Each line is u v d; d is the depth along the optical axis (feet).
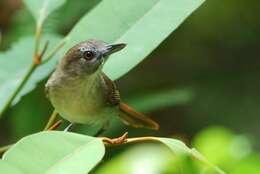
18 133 43.78
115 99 34.17
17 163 18.76
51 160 18.85
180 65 57.26
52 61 30.63
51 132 19.48
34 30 45.39
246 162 28.07
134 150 29.32
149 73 56.34
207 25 55.93
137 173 28.35
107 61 27.09
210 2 54.80
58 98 32.63
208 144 28.91
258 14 55.57
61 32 43.52
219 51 57.21
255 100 54.08
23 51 31.50
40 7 27.22
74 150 19.06
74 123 33.78
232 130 52.47
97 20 27.12
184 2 26.07
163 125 55.26
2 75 30.32
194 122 54.49
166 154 28.60
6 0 47.52
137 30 26.48
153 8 26.61
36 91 43.52
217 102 54.54
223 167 28.14
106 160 42.27
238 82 55.57
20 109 43.93
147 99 42.34
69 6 43.65
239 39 56.80
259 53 56.54
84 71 31.63
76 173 17.98
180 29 56.44
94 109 33.30
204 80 56.24
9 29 47.37
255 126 52.08
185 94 43.73
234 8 55.26
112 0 27.32
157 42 25.76
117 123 41.01
